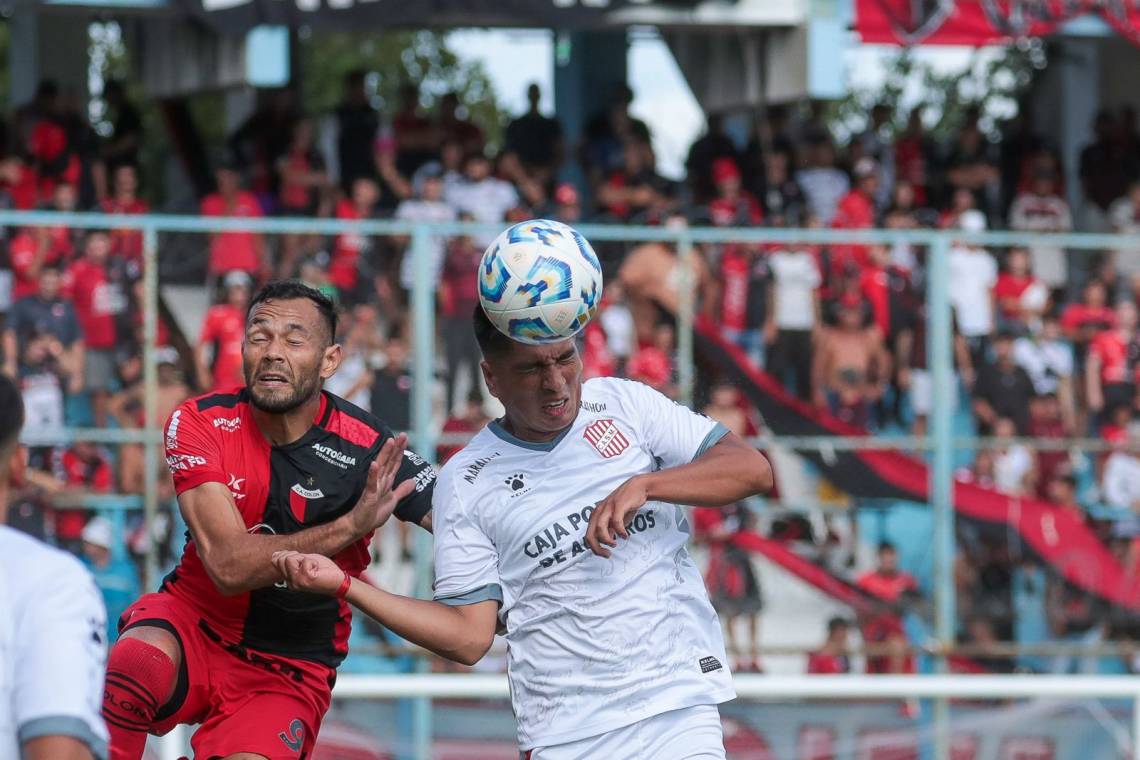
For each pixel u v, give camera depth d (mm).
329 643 12625
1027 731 15531
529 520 10664
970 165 36000
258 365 11625
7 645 7262
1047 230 34781
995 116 60406
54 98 31609
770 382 25312
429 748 15641
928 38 33156
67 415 23344
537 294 10148
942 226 34812
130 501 23281
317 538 10969
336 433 12219
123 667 11797
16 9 30000
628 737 10617
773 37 34000
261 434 12078
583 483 10727
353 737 15461
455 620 10469
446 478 10930
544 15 31016
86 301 23391
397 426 24062
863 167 33781
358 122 32938
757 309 25297
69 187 29969
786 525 25266
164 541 23328
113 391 23453
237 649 12320
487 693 14047
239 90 33719
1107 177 37406
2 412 7391
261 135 32812
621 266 24922
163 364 23578
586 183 34875
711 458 10477
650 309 24969
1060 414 26281
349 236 24141
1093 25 33312
